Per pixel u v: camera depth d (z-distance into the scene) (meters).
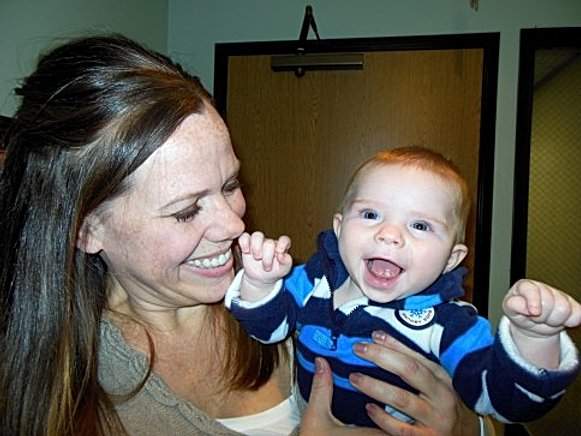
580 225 2.21
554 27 2.13
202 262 0.79
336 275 0.89
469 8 2.19
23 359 0.78
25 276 0.78
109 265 0.82
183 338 0.86
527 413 0.69
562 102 2.21
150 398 0.79
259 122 2.34
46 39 1.54
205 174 0.73
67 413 0.76
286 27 2.34
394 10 2.24
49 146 0.76
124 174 0.72
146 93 0.73
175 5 2.43
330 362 0.84
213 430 0.79
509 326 0.69
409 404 0.78
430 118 2.21
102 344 0.82
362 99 2.25
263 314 0.83
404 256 0.81
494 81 2.16
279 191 2.32
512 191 2.17
